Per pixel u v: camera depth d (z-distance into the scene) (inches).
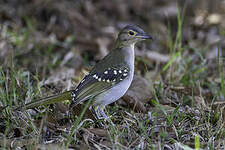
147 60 600.4
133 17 767.1
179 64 550.0
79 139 352.5
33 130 351.3
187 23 748.6
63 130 358.6
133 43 411.8
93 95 384.5
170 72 527.8
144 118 394.6
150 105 454.6
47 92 454.6
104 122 390.0
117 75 392.2
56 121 381.4
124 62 401.7
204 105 421.4
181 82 520.4
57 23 694.5
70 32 681.0
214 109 427.8
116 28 725.9
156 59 605.6
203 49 638.5
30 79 484.7
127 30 409.7
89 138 350.6
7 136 354.3
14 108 392.2
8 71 481.1
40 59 582.9
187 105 443.2
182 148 339.6
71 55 604.1
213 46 668.1
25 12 698.8
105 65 397.4
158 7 790.5
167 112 409.7
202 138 358.0
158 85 494.9
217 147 334.6
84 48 647.8
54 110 404.8
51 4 720.3
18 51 583.5
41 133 352.8
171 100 462.9
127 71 398.3
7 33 619.5
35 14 701.3
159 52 658.2
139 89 462.9
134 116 388.8
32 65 561.9
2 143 338.3
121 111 422.9
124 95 431.8
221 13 780.6
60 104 410.6
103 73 391.2
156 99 435.5
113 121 401.7
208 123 374.3
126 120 387.5
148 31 723.4
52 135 356.8
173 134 361.7
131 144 336.5
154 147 336.8
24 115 374.9
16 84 427.2
